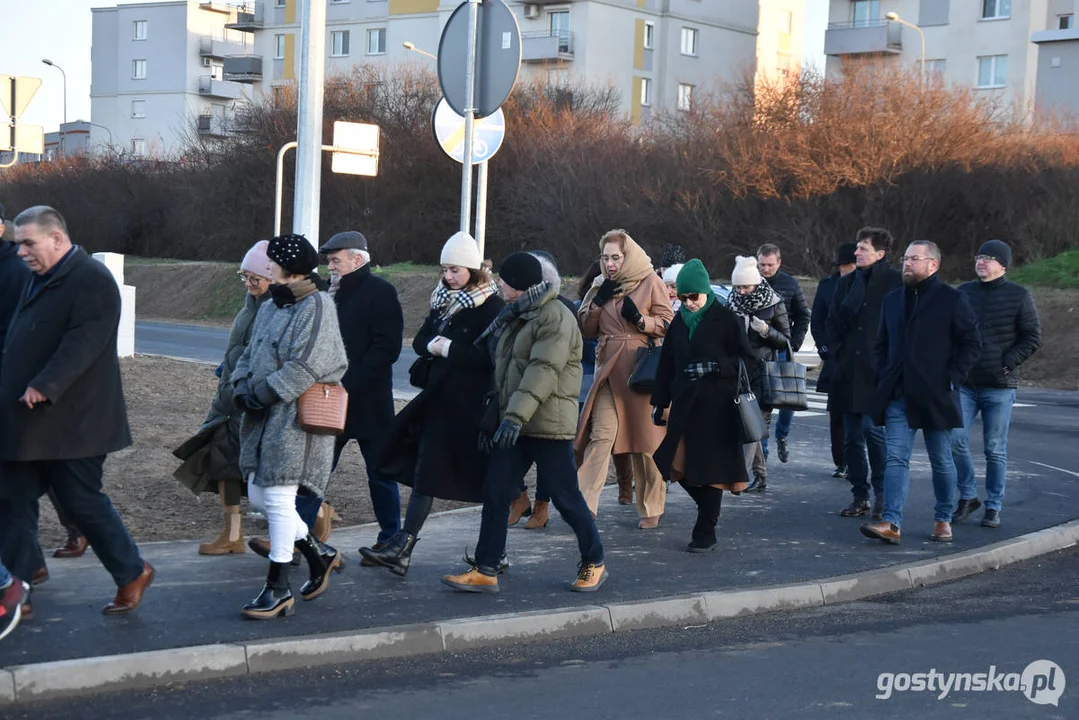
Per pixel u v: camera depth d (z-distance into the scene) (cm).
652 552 1066
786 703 698
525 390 871
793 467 1580
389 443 941
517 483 909
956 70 7012
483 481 927
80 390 766
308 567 926
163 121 11100
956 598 974
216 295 5291
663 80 7819
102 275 769
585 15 7431
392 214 5578
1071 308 3178
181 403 1745
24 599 731
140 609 817
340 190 5691
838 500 1348
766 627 877
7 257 865
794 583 957
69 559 957
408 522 944
